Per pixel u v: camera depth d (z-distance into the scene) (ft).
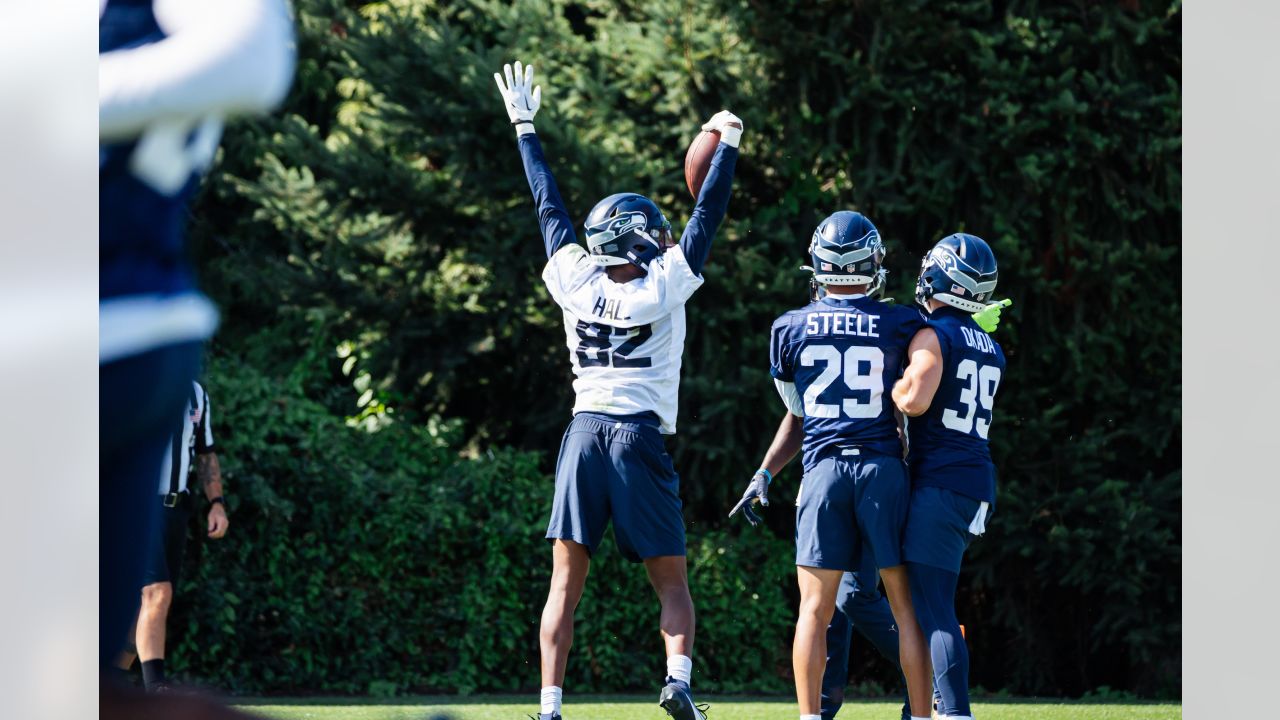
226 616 99.76
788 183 135.74
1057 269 128.88
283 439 107.24
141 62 13.14
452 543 112.57
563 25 132.77
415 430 128.36
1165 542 121.08
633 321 55.06
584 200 120.37
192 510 75.41
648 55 124.57
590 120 129.18
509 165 122.72
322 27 142.41
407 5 144.25
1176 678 125.39
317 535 106.42
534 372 134.72
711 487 127.34
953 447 54.03
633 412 55.06
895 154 124.88
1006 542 122.31
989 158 123.34
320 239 135.44
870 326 55.26
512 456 123.03
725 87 124.88
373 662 107.55
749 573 124.67
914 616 53.93
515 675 113.91
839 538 54.19
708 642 121.39
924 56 124.26
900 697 114.01
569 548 55.62
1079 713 80.12
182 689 11.21
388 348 131.34
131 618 13.74
